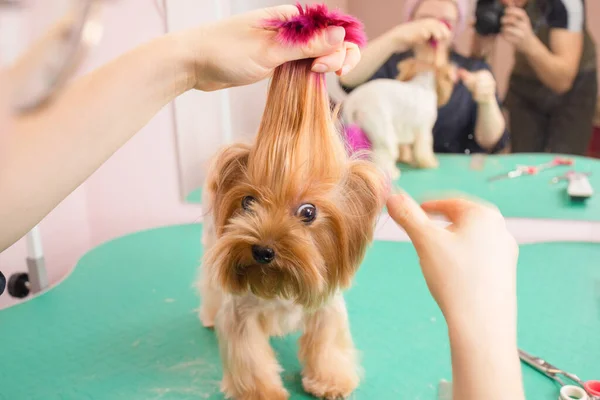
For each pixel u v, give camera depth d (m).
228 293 0.59
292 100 0.47
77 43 0.22
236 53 0.40
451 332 0.35
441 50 1.02
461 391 0.33
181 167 1.21
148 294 0.95
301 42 0.41
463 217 0.40
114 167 1.26
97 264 1.05
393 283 0.95
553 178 1.06
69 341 0.81
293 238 0.50
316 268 0.52
